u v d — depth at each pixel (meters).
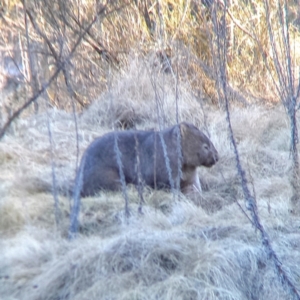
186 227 10.07
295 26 15.67
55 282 8.96
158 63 15.65
